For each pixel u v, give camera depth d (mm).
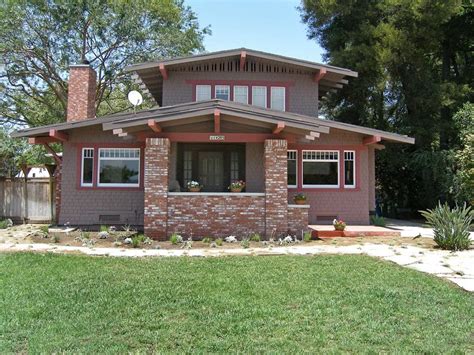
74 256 9703
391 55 21906
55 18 27984
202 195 13062
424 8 21969
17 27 27188
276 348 4559
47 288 6848
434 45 23875
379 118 25547
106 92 35125
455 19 24656
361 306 6008
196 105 14320
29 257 9414
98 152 15914
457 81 26312
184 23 32500
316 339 4805
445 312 5785
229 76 17531
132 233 13727
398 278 7648
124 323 5305
